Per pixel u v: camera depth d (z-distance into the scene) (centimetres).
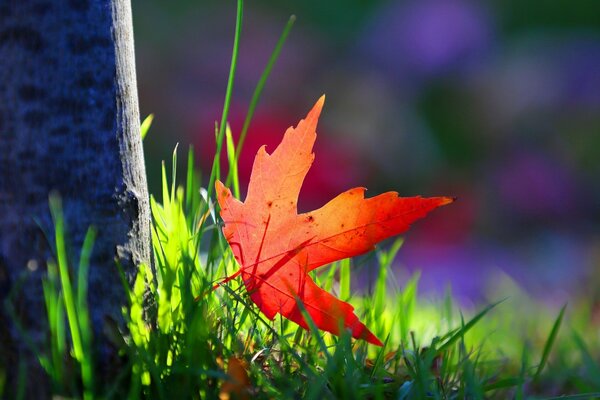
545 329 110
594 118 341
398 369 79
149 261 75
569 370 89
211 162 331
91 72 73
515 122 345
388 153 336
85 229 73
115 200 74
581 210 324
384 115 345
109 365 73
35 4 72
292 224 76
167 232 77
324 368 75
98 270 73
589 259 246
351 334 75
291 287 76
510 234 315
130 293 73
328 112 348
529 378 80
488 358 90
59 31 73
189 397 73
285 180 76
